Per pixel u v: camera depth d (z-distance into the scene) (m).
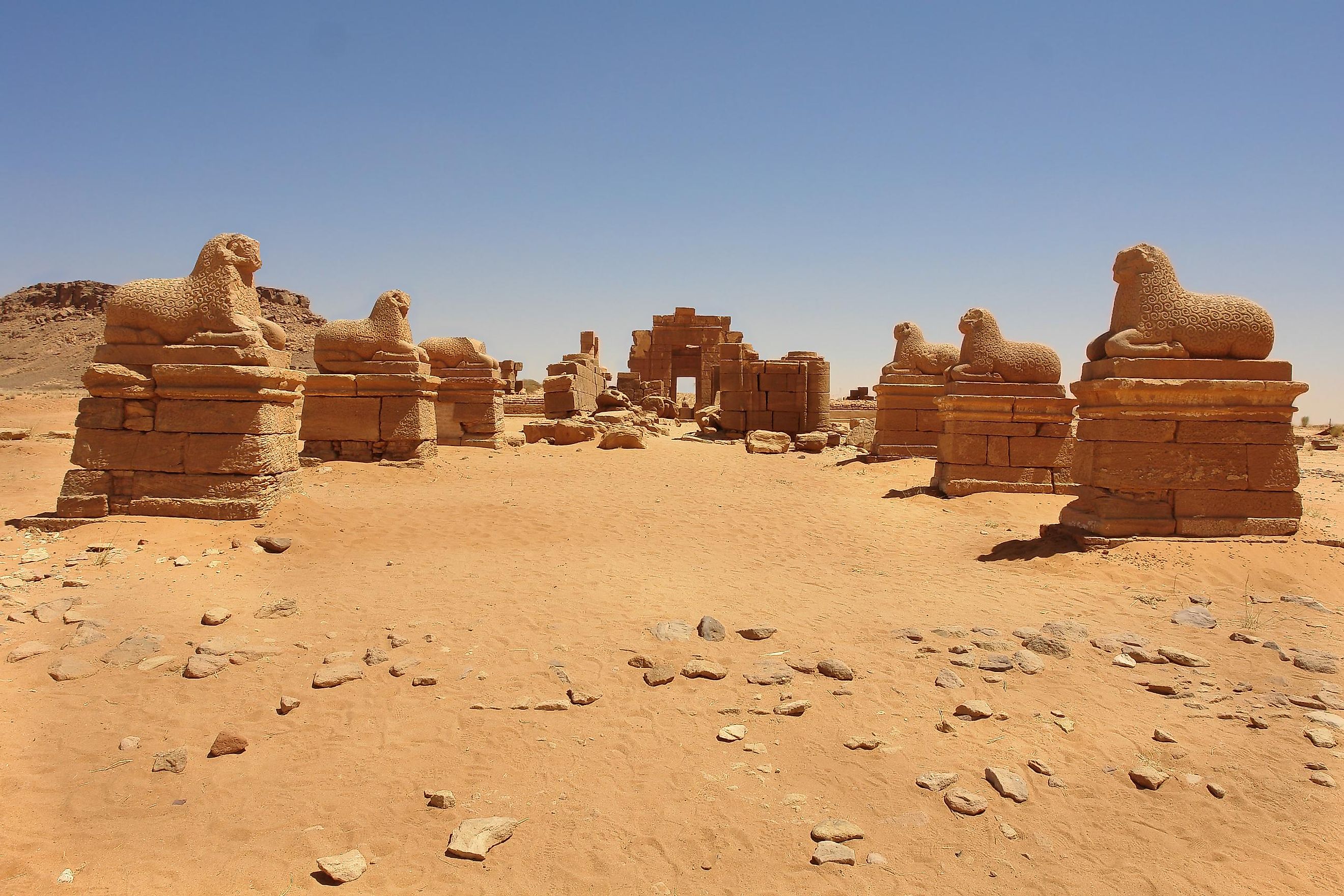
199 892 3.05
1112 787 3.85
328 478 12.96
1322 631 5.96
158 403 8.45
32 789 3.66
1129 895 3.14
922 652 5.40
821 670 5.06
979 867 3.30
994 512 11.34
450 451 16.73
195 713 4.39
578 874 3.22
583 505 11.36
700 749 4.15
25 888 3.02
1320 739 4.23
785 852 3.37
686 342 35.06
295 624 5.80
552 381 23.05
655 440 19.89
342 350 14.48
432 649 5.34
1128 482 8.07
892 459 16.28
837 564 8.34
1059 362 12.73
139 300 8.50
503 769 3.94
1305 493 13.38
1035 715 4.52
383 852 3.32
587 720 4.43
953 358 16.64
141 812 3.54
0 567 6.80
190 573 6.90
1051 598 6.80
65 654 5.05
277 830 3.44
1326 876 3.23
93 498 8.27
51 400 30.33
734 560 8.44
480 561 7.90
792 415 22.27
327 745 4.12
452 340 18.31
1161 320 8.16
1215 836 3.49
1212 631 5.93
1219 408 7.99
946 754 4.10
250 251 8.78
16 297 85.38
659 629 5.73
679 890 3.15
